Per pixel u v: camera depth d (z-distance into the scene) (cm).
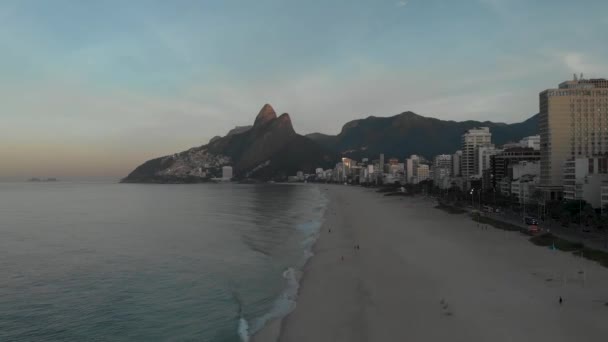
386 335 4594
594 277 6266
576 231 10200
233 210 18762
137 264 8156
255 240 10731
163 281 7006
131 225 13762
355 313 5281
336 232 11638
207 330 5044
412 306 5394
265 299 6062
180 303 5956
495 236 10094
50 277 7275
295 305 5722
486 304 5322
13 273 7525
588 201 13425
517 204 16062
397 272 7012
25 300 6122
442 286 6134
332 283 6588
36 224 14112
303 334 4781
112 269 7794
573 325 4619
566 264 7075
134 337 4903
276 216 16200
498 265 7156
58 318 5466
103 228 13088
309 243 10212
